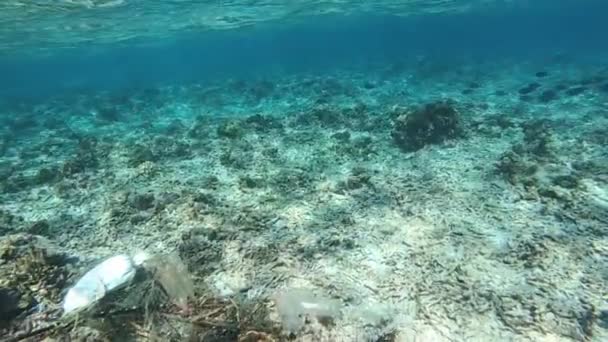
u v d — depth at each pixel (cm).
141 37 3550
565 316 551
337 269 689
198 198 938
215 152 1287
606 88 1716
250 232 809
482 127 1317
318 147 1268
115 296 587
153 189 1045
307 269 693
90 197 1030
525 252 686
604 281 608
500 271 649
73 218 921
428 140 1205
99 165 1260
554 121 1366
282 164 1157
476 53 4581
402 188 959
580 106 1523
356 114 1553
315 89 2269
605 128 1244
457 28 9019
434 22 6156
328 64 4344
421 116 1215
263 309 588
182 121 1811
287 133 1426
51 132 1844
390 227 803
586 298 579
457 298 599
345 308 596
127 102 2477
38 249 722
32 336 545
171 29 3209
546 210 805
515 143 1184
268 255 732
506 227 766
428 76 2580
